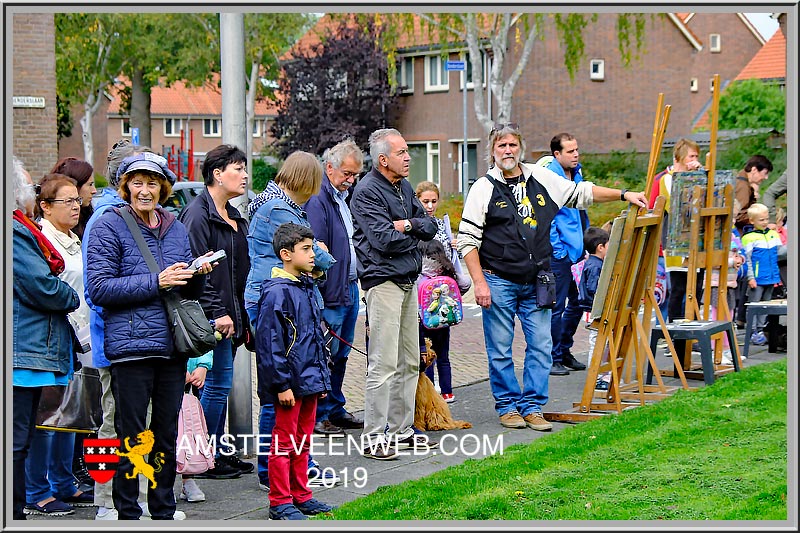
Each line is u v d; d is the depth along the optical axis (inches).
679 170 387.5
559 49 1541.6
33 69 1009.5
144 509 217.9
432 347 336.8
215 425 251.8
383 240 266.7
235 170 243.6
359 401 350.9
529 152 1525.6
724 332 378.6
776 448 255.8
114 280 195.0
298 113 1647.4
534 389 306.2
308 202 287.4
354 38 1616.6
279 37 1697.8
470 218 301.7
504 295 303.1
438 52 1565.0
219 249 242.4
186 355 202.5
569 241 366.0
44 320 202.4
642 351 344.2
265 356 217.0
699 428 278.5
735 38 2257.6
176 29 1718.8
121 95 2183.8
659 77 1672.0
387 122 1657.2
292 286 221.8
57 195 227.9
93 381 220.1
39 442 227.6
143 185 201.2
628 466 246.8
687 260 367.9
